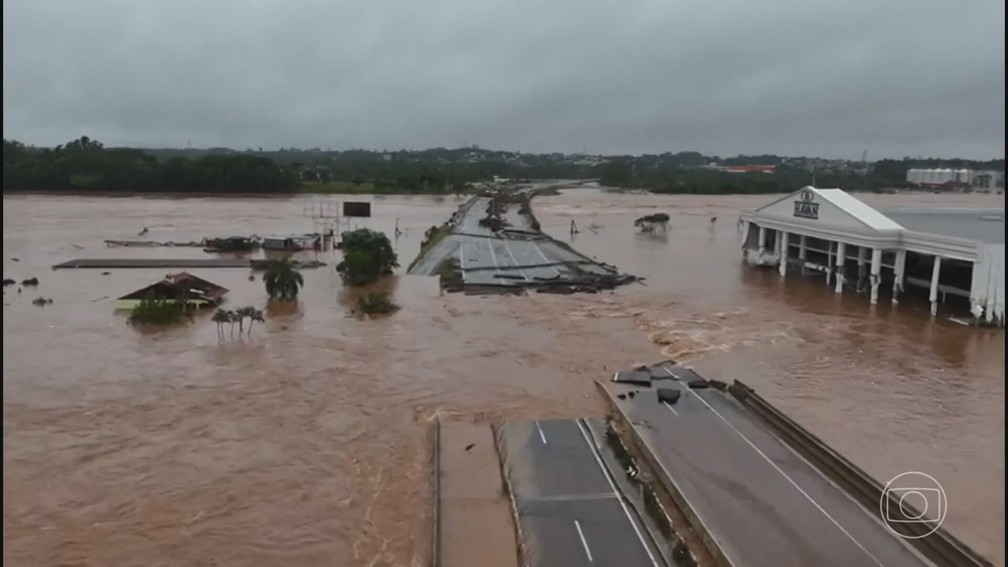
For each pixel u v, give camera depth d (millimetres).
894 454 30844
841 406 36656
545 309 57312
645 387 39094
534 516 25422
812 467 29594
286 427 33281
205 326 49781
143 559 23344
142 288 61406
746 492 27312
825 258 74125
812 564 22734
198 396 36750
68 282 64188
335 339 47156
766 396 38031
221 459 30062
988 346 47875
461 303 58719
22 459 29656
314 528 25281
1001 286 52562
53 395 36531
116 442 31391
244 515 25969
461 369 41875
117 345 45000
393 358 43594
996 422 34625
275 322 51250
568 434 32656
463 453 30656
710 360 44625
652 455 29891
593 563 22719
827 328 52656
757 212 80938
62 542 24094
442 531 24688
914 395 38406
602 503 26406
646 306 59281
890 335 50750
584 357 44656
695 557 23312
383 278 68375
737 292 65875
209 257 79375
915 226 63250
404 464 29938
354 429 33219
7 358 42000
